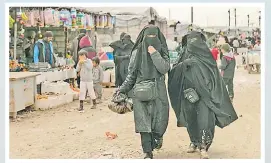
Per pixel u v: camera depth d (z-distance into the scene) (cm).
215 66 530
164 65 507
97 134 611
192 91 517
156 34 517
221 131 618
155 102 513
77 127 624
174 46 629
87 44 741
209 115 521
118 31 719
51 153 582
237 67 680
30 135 600
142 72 510
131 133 612
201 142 533
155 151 564
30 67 739
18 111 691
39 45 753
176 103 547
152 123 518
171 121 626
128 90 526
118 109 527
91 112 678
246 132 610
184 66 525
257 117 627
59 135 612
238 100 654
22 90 671
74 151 577
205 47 527
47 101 703
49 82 753
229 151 573
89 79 692
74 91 764
